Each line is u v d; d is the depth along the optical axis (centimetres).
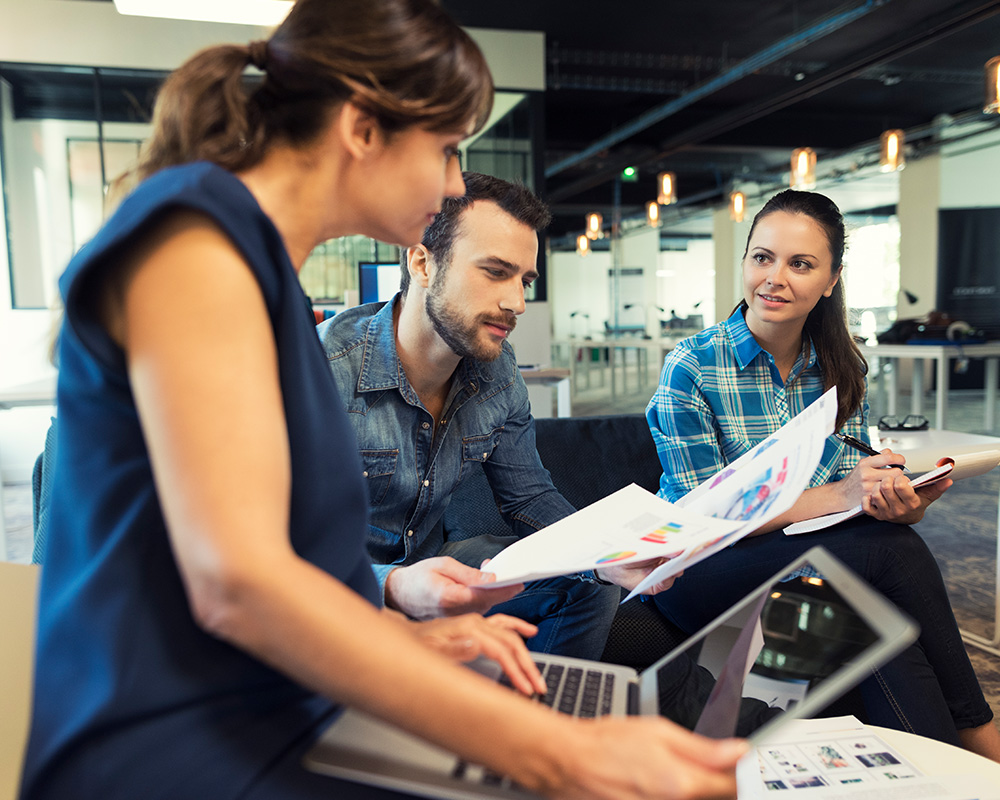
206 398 45
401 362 117
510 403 127
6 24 467
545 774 43
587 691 66
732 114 812
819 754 84
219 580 43
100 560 50
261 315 50
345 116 57
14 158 514
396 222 62
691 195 1414
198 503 44
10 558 317
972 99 947
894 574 119
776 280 137
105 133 555
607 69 795
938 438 192
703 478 144
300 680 45
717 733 57
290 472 55
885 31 702
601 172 1119
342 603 45
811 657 56
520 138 568
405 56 57
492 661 71
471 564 135
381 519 120
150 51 486
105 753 48
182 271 46
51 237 544
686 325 1323
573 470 180
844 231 141
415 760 51
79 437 52
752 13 639
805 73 783
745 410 147
